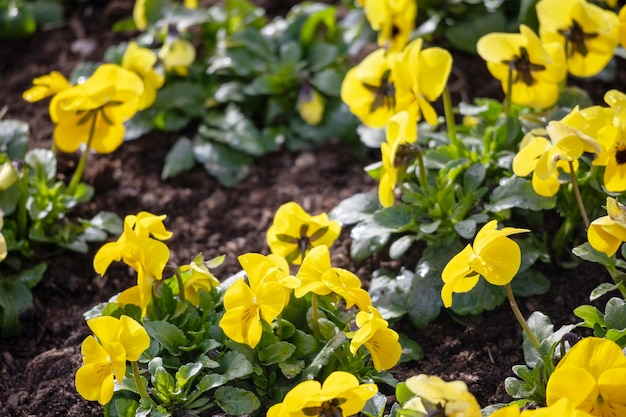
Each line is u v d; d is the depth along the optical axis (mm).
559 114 4797
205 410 3938
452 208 4453
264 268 3814
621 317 3834
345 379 3303
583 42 4828
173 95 6000
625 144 4000
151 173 5789
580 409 3359
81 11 7137
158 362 3852
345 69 6191
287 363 3908
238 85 5965
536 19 5957
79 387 3617
